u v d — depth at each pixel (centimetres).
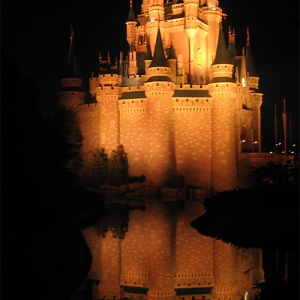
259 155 13650
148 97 13125
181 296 4131
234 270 4722
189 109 13325
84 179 13150
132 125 13588
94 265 4750
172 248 5588
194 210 9238
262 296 3928
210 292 4200
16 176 4616
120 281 4425
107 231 6669
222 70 13212
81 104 14462
